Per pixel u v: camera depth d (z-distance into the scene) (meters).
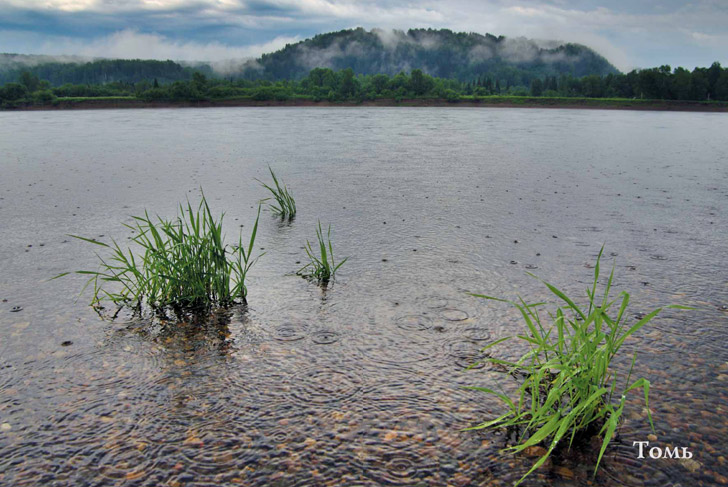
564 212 8.28
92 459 2.57
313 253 6.10
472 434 2.73
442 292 4.80
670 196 9.71
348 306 4.50
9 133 30.72
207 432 2.77
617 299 4.59
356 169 13.78
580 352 2.69
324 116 62.75
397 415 2.90
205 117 59.12
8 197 9.69
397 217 7.99
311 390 3.17
